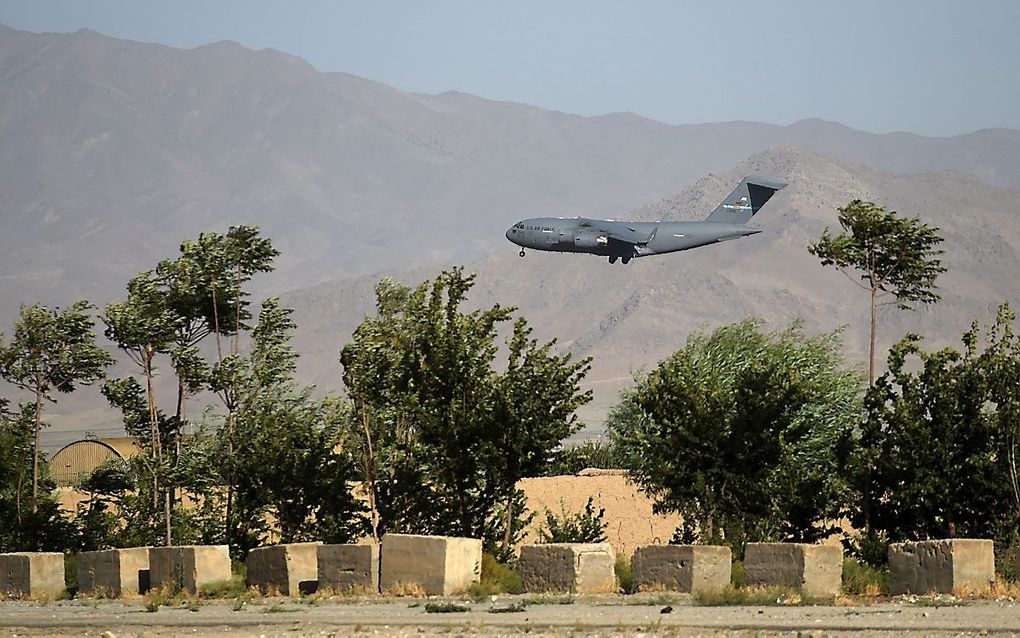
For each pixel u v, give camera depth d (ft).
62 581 217.97
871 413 217.97
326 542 245.86
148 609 174.70
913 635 124.16
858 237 266.36
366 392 243.19
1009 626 127.54
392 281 264.31
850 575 176.35
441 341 234.17
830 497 216.33
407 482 238.89
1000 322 216.74
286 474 249.55
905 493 207.92
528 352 236.22
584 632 133.49
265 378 279.28
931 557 160.25
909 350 221.05
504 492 230.89
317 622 149.69
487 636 134.10
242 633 144.66
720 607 151.43
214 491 272.72
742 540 213.66
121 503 284.82
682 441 221.66
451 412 227.61
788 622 134.10
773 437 219.41
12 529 279.08
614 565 186.19
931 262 264.11
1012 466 204.74
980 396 209.77
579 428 231.09
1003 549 200.85
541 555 177.06
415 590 176.76
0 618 175.11
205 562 196.34
